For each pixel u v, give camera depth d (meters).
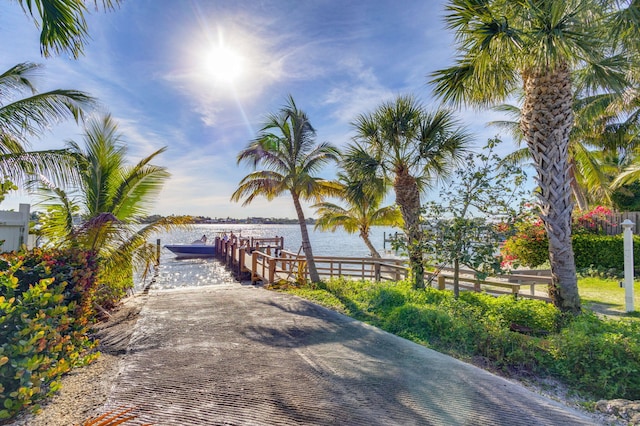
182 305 6.72
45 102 5.91
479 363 3.98
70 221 6.77
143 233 6.96
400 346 4.25
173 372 3.34
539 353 3.87
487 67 5.38
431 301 6.18
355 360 3.75
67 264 3.89
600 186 15.21
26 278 3.34
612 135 15.11
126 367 3.45
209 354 3.88
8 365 2.31
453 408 2.71
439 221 6.58
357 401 2.80
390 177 8.05
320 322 5.39
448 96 6.48
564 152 5.30
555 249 5.26
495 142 6.22
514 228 6.13
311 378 3.25
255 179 9.73
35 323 2.57
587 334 3.86
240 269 15.09
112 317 5.78
